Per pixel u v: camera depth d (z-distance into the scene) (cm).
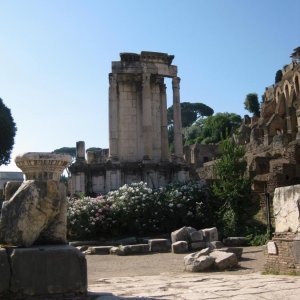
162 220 2847
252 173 3322
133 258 2078
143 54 3747
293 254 1255
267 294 838
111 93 3706
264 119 8338
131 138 3738
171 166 3603
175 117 3812
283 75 9631
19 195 829
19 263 763
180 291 916
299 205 1259
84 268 805
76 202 2866
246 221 2778
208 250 1686
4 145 7231
